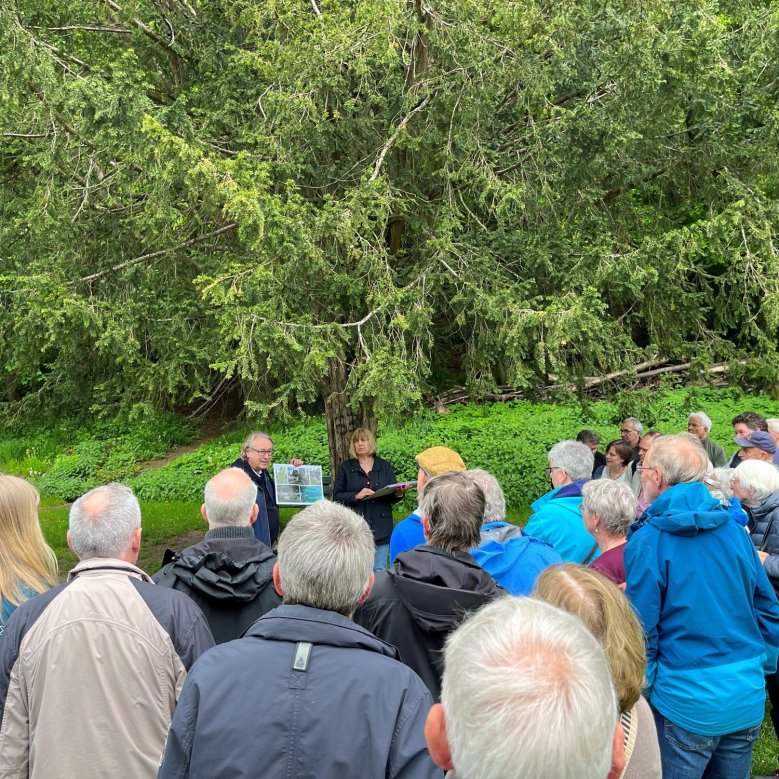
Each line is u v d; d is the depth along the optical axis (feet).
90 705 6.66
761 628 9.13
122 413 21.09
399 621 7.56
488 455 36.78
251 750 5.23
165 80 23.58
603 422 41.55
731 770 8.79
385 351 16.03
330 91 19.33
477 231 20.49
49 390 23.20
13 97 17.72
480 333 18.65
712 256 20.08
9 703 6.78
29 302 16.81
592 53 19.95
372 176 17.78
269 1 18.30
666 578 8.61
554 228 20.17
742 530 8.92
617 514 9.80
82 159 19.95
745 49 20.36
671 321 20.90
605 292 20.75
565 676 3.46
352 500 19.39
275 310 16.05
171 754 5.43
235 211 14.93
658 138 21.17
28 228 19.80
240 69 20.53
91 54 23.44
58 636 6.79
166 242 19.16
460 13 18.19
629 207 22.82
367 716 5.35
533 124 19.12
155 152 15.64
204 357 18.57
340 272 18.08
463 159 19.15
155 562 26.99
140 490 38.52
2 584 8.28
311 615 5.95
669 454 9.80
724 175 20.77
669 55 18.25
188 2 22.44
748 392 22.13
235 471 9.42
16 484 8.72
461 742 3.47
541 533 11.76
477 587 7.70
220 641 8.45
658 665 8.64
